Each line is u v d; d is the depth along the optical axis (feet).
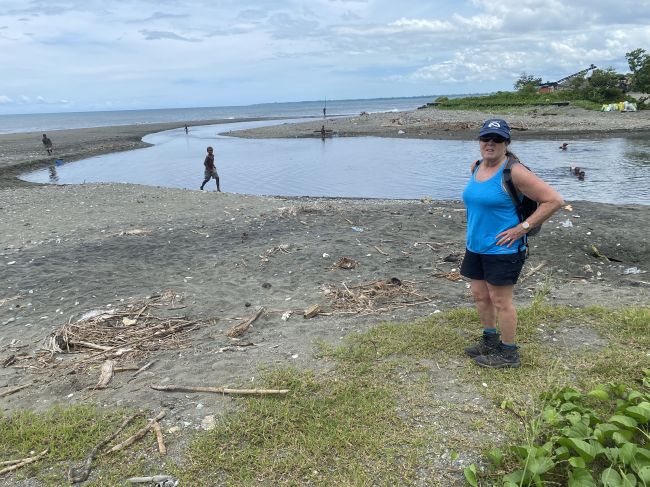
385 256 28.91
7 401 14.93
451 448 11.50
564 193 53.26
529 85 213.05
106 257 30.45
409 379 14.55
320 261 28.22
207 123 266.36
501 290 13.89
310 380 14.65
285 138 144.66
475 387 13.85
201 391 14.55
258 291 24.06
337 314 20.58
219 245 32.48
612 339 16.38
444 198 55.72
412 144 112.57
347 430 12.27
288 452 11.67
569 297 21.31
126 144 141.90
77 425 13.04
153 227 38.34
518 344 16.22
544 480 10.20
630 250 28.48
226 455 11.67
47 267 28.68
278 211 42.93
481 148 13.30
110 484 10.98
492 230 13.42
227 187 69.87
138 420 13.29
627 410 11.20
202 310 21.93
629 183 57.31
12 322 21.45
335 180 70.85
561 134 113.70
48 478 11.30
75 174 88.69
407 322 18.99
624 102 149.79
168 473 11.21
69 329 19.99
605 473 9.82
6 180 82.23
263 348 17.53
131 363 16.90
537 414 12.40
